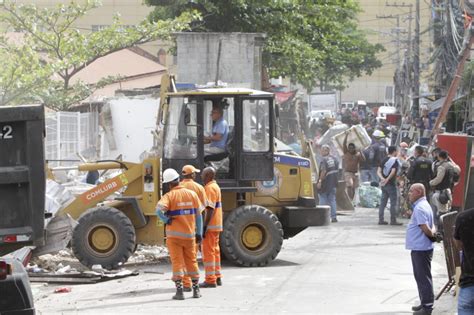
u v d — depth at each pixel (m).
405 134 113.81
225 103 40.28
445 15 85.31
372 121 157.75
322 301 31.05
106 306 30.50
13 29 79.94
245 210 39.34
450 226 31.20
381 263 40.56
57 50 74.75
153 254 42.97
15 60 63.22
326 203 59.34
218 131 40.12
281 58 98.69
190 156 39.88
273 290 33.31
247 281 35.44
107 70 109.56
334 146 70.44
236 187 39.97
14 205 21.61
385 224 58.03
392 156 57.47
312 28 103.44
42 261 39.81
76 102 77.81
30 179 21.52
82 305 30.78
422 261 28.05
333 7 103.06
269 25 95.62
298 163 41.78
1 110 21.34
